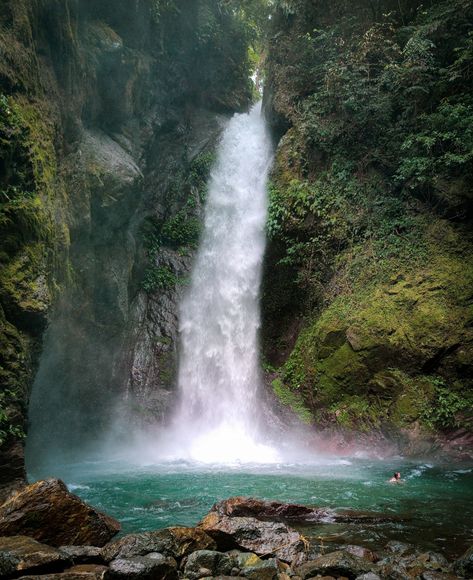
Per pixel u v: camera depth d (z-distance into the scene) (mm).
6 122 9891
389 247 13797
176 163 19969
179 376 16375
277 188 16297
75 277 12812
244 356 16188
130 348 16000
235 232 17953
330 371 13242
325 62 16672
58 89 12422
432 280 12812
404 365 12242
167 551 5074
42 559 4637
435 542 5801
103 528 5836
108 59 14812
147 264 17625
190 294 17828
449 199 13461
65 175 12438
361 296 13594
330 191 15172
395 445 11719
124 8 15898
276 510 6691
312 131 16062
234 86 23875
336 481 9289
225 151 20766
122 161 14312
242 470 10734
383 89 15531
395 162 14875
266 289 16391
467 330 12000
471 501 7672
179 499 8164
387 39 15984
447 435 11570
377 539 5887
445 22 14234
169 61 19562
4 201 9594
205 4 21250
